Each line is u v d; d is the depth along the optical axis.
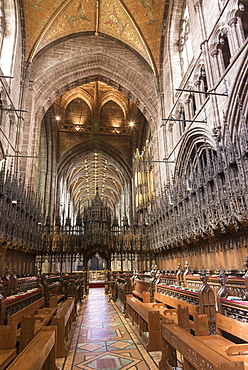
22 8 18.53
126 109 34.66
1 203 11.64
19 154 18.02
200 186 12.02
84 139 33.75
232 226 9.88
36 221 18.09
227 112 11.38
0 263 13.05
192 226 12.80
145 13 20.34
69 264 35.88
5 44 17.58
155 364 4.87
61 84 23.36
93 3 20.31
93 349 5.95
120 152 33.94
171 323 4.46
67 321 6.85
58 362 5.20
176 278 10.29
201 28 14.43
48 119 30.59
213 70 13.11
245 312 4.37
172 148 19.05
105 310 11.67
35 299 8.79
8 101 16.27
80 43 22.62
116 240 22.12
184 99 16.80
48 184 30.39
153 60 21.80
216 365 2.28
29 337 4.41
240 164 9.10
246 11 12.67
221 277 5.43
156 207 19.19
